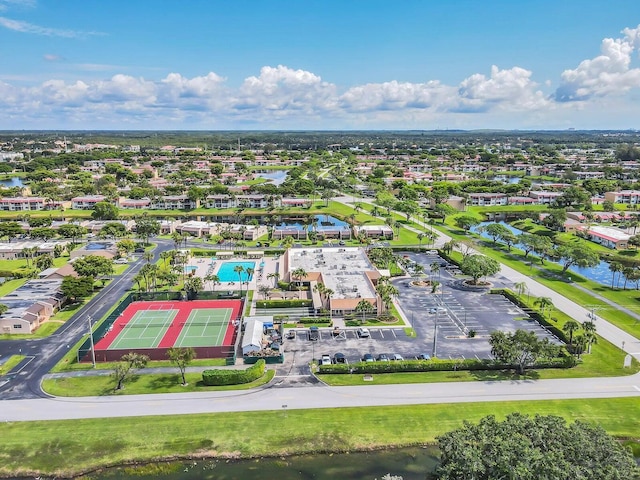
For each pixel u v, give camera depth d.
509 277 186.75
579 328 135.50
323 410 97.81
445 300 161.12
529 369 114.62
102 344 126.31
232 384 107.56
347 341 129.38
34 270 185.12
